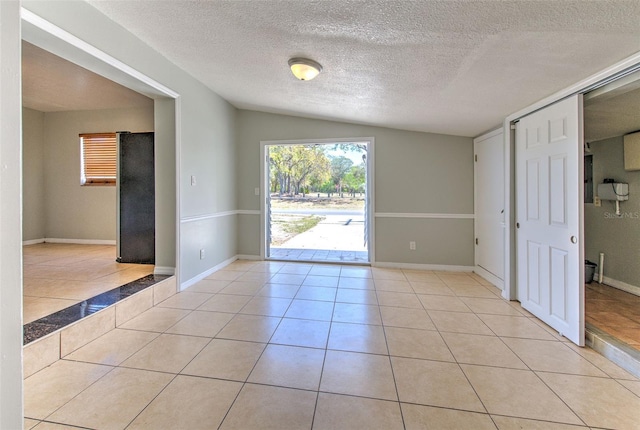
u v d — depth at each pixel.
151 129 5.02
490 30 1.62
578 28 1.50
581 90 2.14
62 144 5.27
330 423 1.44
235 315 2.70
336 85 2.95
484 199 3.89
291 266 4.48
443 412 1.52
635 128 3.04
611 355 1.99
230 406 1.55
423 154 4.34
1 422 0.64
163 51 2.78
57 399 1.58
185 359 1.98
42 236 5.34
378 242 4.50
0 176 0.64
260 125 4.77
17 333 0.67
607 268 3.43
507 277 3.13
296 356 2.03
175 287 3.24
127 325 2.48
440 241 4.33
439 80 2.41
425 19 1.62
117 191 3.80
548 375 1.83
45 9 1.83
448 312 2.80
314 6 1.71
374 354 2.07
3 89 0.64
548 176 2.50
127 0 2.02
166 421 1.44
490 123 3.43
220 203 4.25
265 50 2.47
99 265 3.71
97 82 3.83
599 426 1.42
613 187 3.24
